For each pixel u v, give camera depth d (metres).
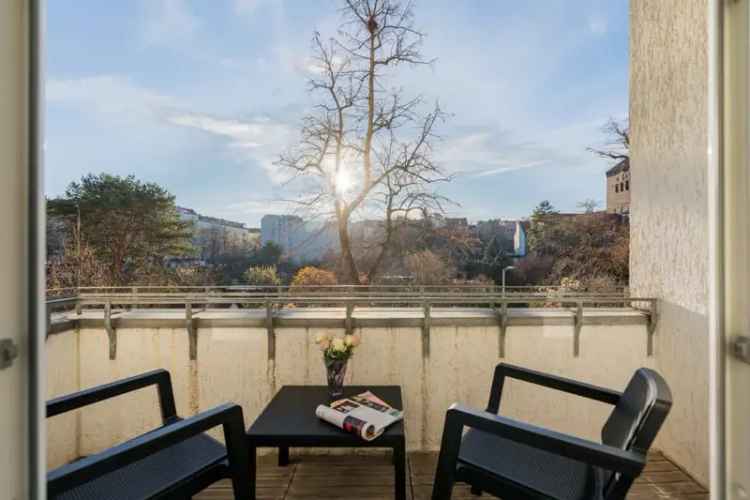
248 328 2.30
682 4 2.21
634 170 2.65
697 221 2.10
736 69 0.44
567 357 2.35
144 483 1.28
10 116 0.40
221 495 1.92
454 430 1.34
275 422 1.73
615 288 3.18
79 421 2.25
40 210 0.42
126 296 2.24
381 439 1.61
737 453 0.44
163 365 2.28
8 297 0.39
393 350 2.33
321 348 2.05
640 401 1.31
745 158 0.43
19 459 0.40
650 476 2.10
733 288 0.44
